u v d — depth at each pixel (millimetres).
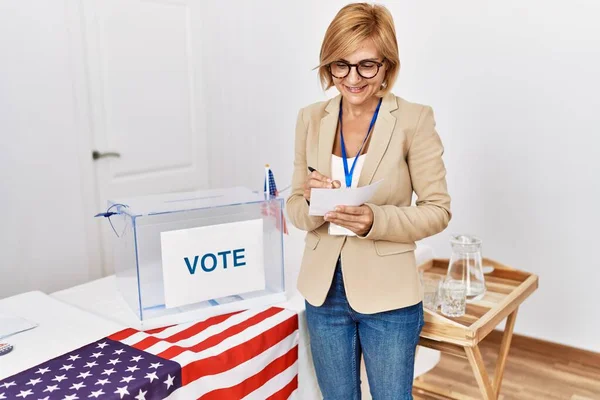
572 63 2479
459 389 2459
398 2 2879
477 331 1565
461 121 2807
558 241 2641
